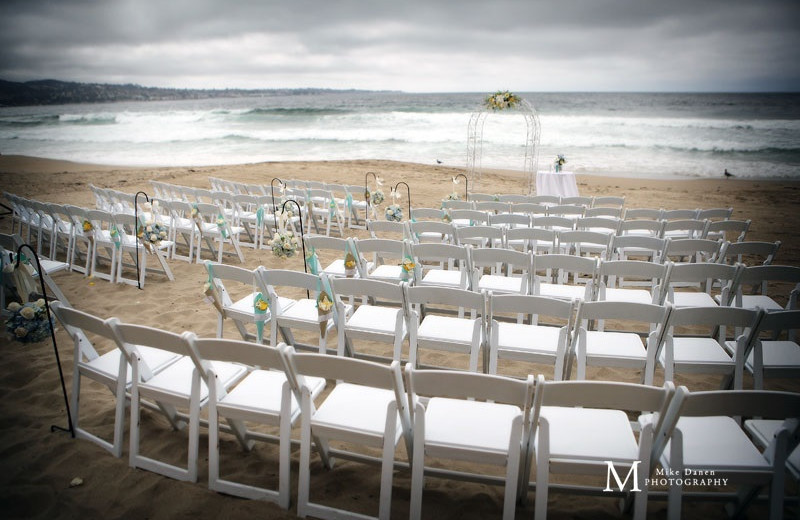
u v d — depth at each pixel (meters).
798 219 9.60
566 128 25.59
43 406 3.25
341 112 35.78
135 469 2.63
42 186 12.50
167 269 5.84
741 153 18.81
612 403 1.95
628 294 4.15
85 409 3.23
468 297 3.05
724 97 56.06
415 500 2.18
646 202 11.32
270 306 3.53
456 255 4.34
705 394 1.83
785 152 18.69
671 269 3.70
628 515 2.40
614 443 2.14
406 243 4.36
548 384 1.91
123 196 7.27
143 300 5.22
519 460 2.17
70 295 5.34
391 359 3.82
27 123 33.75
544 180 9.63
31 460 2.69
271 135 25.67
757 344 2.86
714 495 2.32
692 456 2.09
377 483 2.60
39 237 6.61
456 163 17.66
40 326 2.74
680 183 13.84
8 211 9.61
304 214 8.08
